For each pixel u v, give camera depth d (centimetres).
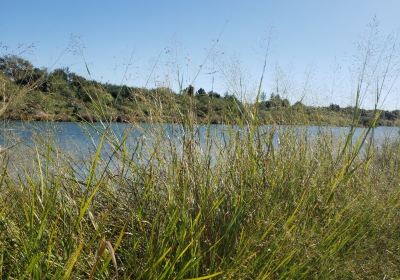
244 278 262
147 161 307
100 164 306
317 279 295
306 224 324
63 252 230
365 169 436
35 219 237
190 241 258
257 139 371
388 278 338
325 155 423
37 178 267
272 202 320
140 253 262
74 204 256
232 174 330
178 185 291
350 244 344
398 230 390
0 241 214
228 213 295
